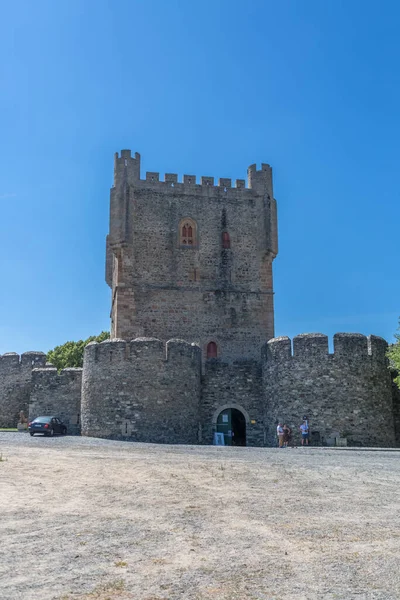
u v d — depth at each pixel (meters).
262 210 47.38
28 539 10.62
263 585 8.43
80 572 8.90
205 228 46.41
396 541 10.77
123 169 45.75
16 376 46.00
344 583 8.55
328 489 16.14
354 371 34.75
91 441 32.34
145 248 44.97
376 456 25.25
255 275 46.28
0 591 8.05
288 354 36.00
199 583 8.49
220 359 44.09
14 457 21.92
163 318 44.00
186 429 36.12
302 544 10.53
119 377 35.56
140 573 8.90
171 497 14.72
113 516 12.56
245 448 29.64
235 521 12.22
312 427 34.28
